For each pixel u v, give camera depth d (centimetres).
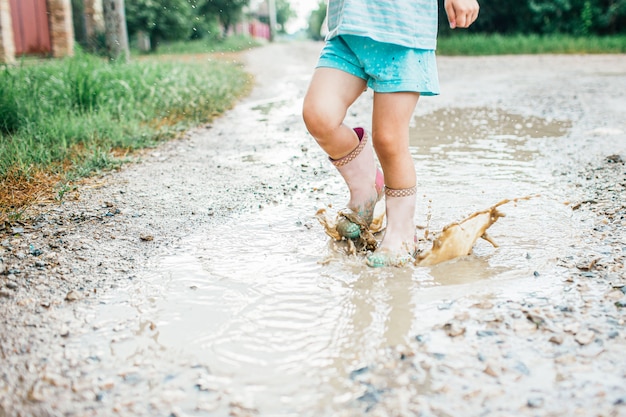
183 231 243
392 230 212
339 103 201
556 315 166
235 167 356
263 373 143
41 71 562
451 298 179
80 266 207
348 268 203
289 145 425
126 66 680
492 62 1323
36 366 147
